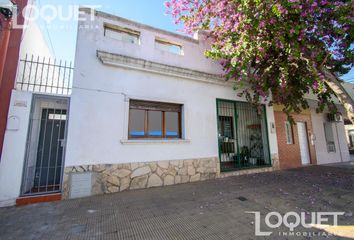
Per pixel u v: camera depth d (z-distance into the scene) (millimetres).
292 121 7113
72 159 4418
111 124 4953
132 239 2506
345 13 4188
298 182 5699
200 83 6734
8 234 2641
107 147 4816
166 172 5527
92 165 4590
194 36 7156
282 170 7812
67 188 4277
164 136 5902
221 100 7219
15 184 3918
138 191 4824
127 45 5598
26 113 4188
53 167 4645
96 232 2691
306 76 5699
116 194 4566
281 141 8383
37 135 4875
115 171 4828
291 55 4902
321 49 4887
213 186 5289
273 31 4688
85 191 4426
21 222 3021
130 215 3295
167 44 6730
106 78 5086
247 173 7121
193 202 3961
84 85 4797
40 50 5941
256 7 4359
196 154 6168
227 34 5352
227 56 5375
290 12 4121
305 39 4746
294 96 6840
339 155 10766
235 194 4500
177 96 6141
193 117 6344
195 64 6840
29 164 4449
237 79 6613
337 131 11133
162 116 5984
